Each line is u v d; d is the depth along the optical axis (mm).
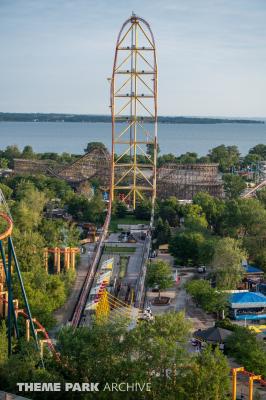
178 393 112188
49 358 128125
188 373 114875
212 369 115688
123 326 124938
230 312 184875
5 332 141375
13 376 118500
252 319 181375
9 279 136250
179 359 116188
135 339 118750
